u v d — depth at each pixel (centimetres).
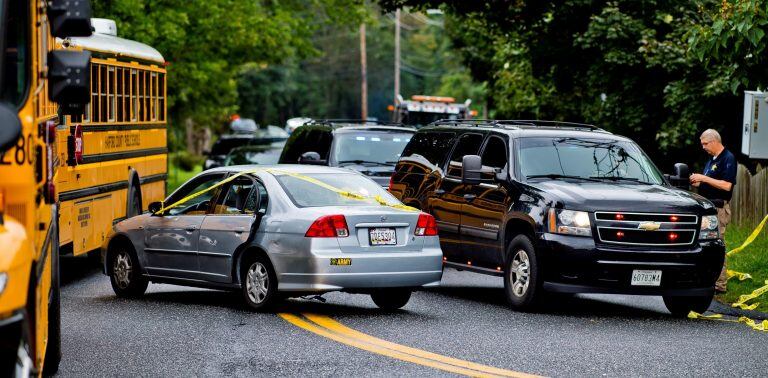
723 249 3597
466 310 3688
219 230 3616
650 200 3550
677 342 3072
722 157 4112
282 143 10144
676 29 6700
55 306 2483
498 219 3831
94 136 4375
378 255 3406
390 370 2600
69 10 1941
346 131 5591
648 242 3519
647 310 3797
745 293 4078
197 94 11356
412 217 3494
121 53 4781
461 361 2723
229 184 3688
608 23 6600
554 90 7750
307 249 3350
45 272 2123
